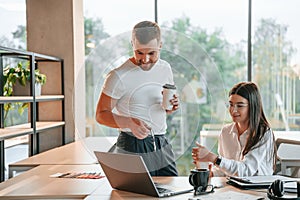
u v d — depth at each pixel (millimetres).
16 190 2197
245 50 5391
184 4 5387
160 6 5398
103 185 2297
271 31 5375
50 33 4527
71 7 4496
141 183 2018
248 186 2154
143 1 5395
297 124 5375
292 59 5363
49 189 2213
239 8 5367
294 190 2055
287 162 3258
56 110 4512
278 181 1944
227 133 2750
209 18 5383
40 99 3795
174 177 2389
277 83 5383
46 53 4527
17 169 3104
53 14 4516
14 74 3988
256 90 2590
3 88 3975
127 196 2037
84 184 2330
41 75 4133
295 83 5367
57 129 4516
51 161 3207
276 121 5395
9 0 4934
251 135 2537
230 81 5422
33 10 4527
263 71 5391
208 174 2068
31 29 4531
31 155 3740
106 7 5414
